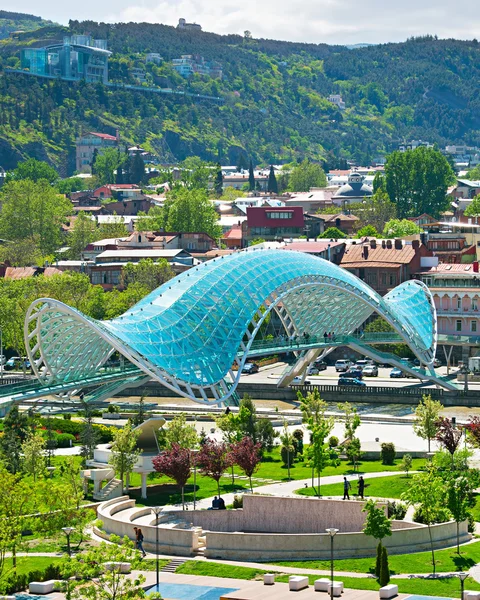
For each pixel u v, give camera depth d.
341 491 154.00
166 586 117.56
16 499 128.25
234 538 128.12
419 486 129.50
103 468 159.25
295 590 114.44
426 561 123.88
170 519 140.38
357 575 120.00
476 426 168.50
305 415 193.38
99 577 102.25
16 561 122.62
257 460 157.88
